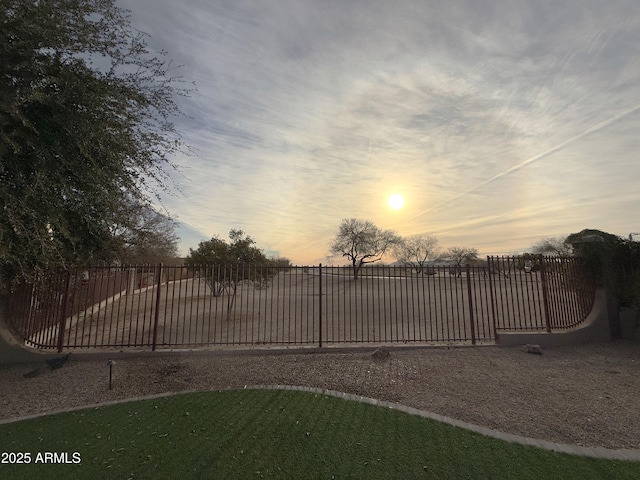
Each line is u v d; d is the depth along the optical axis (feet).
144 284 72.59
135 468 10.21
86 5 19.54
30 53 17.99
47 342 24.38
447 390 17.39
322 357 23.34
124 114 21.54
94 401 16.67
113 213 23.59
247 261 42.93
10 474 9.97
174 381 19.21
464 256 161.79
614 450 11.54
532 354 23.61
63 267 23.29
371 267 29.30
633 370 20.26
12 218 16.74
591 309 27.37
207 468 10.15
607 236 28.07
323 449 11.23
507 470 10.18
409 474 9.89
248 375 19.93
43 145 18.58
